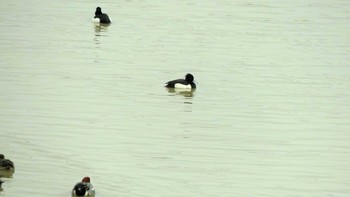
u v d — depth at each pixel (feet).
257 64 191.62
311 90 173.06
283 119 154.71
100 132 142.92
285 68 188.96
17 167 123.85
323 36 219.82
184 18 238.27
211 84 175.52
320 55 201.05
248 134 145.59
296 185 122.31
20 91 164.66
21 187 116.06
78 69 182.91
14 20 228.43
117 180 120.88
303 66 191.01
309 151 137.90
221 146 138.92
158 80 177.06
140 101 162.61
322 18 242.17
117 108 157.38
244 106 161.58
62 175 121.49
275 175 126.21
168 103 162.20
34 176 120.47
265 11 250.98
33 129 142.10
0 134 138.62
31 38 208.74
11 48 198.29
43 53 195.00
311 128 150.00
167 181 121.60
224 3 263.08
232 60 194.18
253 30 225.15
